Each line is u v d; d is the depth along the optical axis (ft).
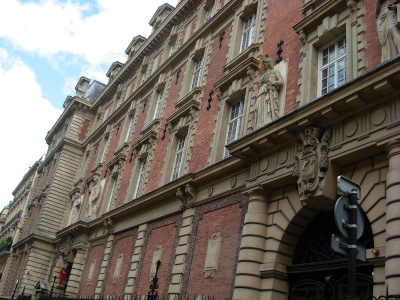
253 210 37.60
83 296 74.28
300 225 35.50
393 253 23.84
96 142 115.96
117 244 70.08
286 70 43.93
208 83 61.11
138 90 91.91
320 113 32.50
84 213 98.12
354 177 30.71
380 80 27.76
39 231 114.21
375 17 33.12
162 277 50.83
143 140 75.20
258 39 51.93
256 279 34.94
